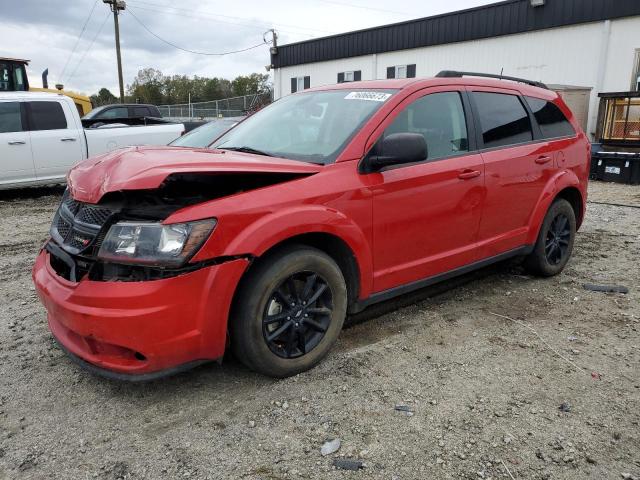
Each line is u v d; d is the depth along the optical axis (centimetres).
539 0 1655
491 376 317
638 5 1462
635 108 1280
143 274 260
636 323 394
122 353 268
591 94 1590
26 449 253
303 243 319
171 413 281
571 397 295
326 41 2459
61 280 282
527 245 462
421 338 369
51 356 345
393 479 232
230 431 266
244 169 282
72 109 997
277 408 284
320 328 319
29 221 786
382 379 313
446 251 390
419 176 356
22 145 936
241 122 447
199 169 268
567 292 462
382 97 366
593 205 909
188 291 262
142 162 278
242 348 293
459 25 1922
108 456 248
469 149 402
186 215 262
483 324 393
